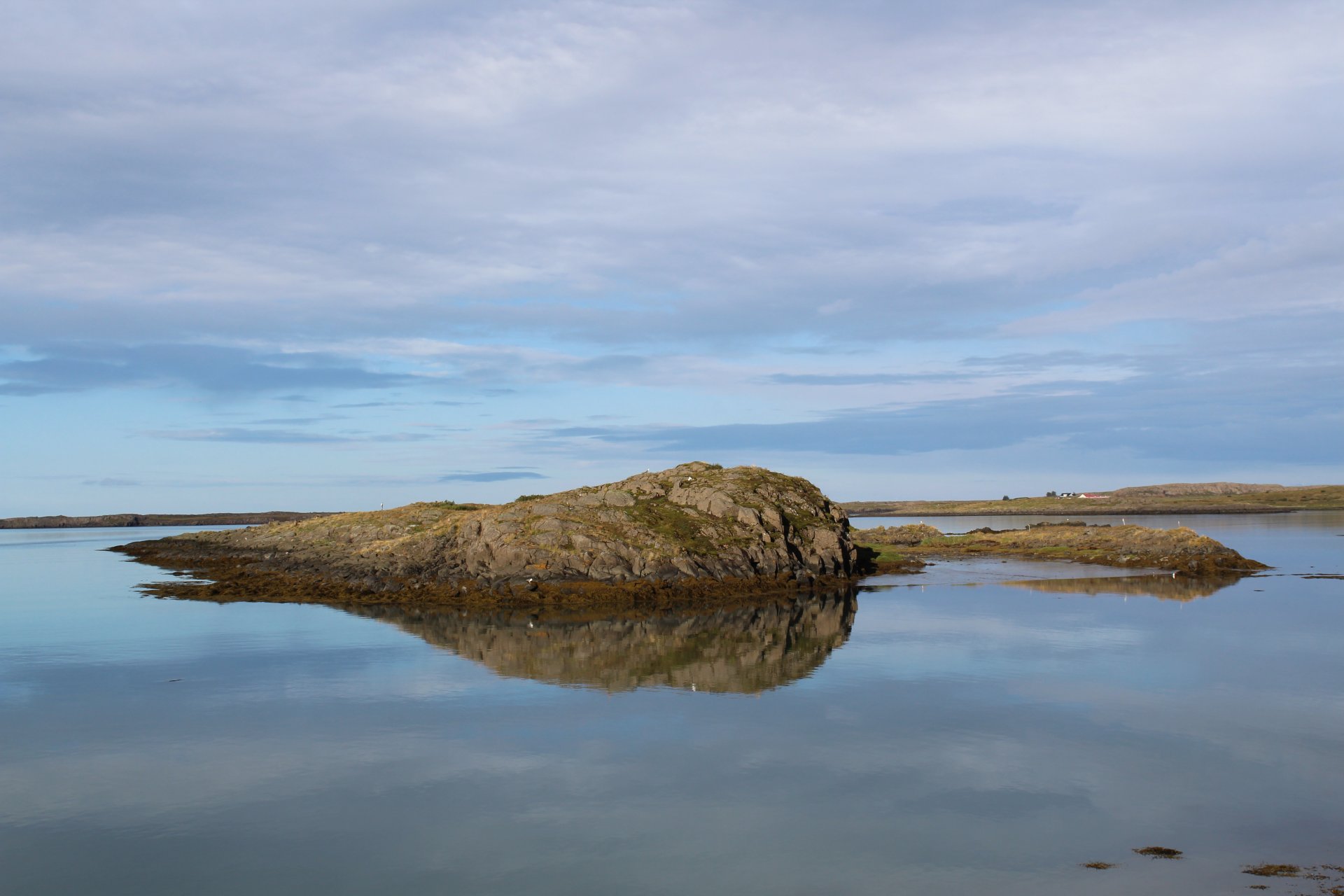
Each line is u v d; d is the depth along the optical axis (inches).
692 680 1449.3
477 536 2827.3
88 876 772.6
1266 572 3068.4
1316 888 725.3
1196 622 1984.5
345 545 3816.4
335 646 1764.3
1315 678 1435.8
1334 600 2357.3
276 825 872.3
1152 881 742.5
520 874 769.6
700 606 2353.6
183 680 1456.7
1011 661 1579.7
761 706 1284.4
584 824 871.1
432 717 1232.2
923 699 1315.2
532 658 1638.8
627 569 2583.7
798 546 2876.5
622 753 1074.1
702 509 2947.8
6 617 2171.5
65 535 7711.6
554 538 2679.6
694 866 781.3
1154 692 1348.4
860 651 1683.1
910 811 895.7
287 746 1109.1
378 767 1030.4
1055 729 1164.5
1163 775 991.6
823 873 765.3
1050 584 2753.4
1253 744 1098.1
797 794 941.8
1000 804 911.0
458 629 1987.0
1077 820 869.8
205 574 3287.4
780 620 2107.5
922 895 725.9
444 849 818.2
